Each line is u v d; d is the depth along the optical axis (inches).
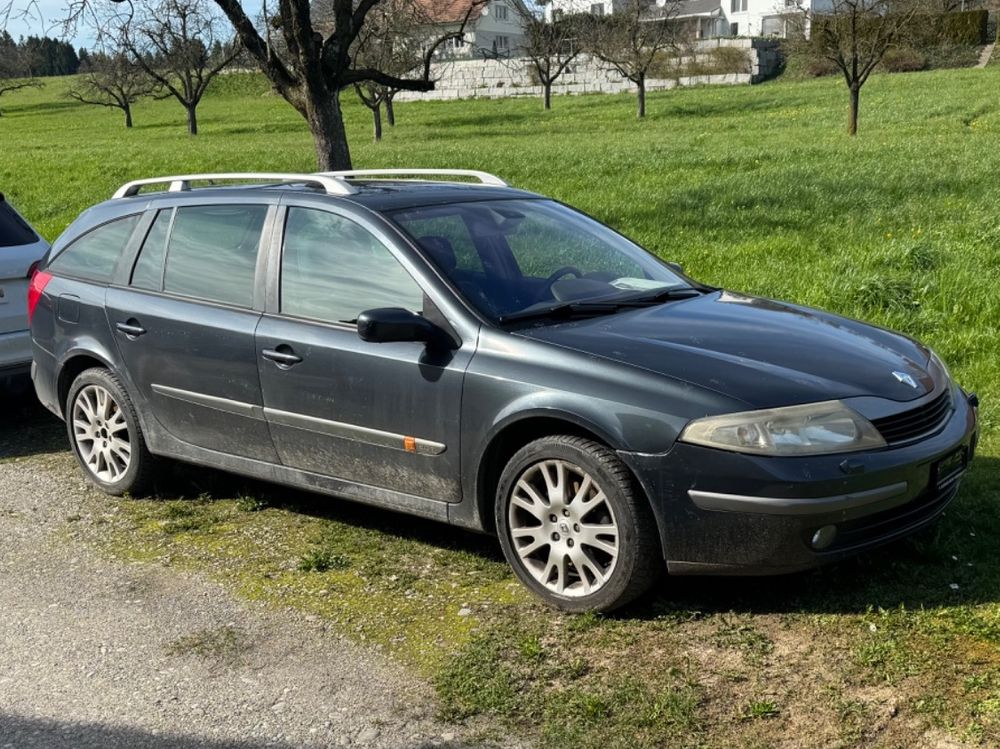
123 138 2116.1
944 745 120.6
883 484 146.3
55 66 4849.9
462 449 166.7
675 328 168.1
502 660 146.8
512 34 2869.1
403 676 145.3
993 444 221.6
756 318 177.5
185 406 206.2
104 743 133.2
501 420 160.1
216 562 188.1
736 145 1133.1
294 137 1888.5
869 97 1724.9
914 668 135.8
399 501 179.5
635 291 187.0
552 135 1648.6
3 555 197.6
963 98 1514.5
